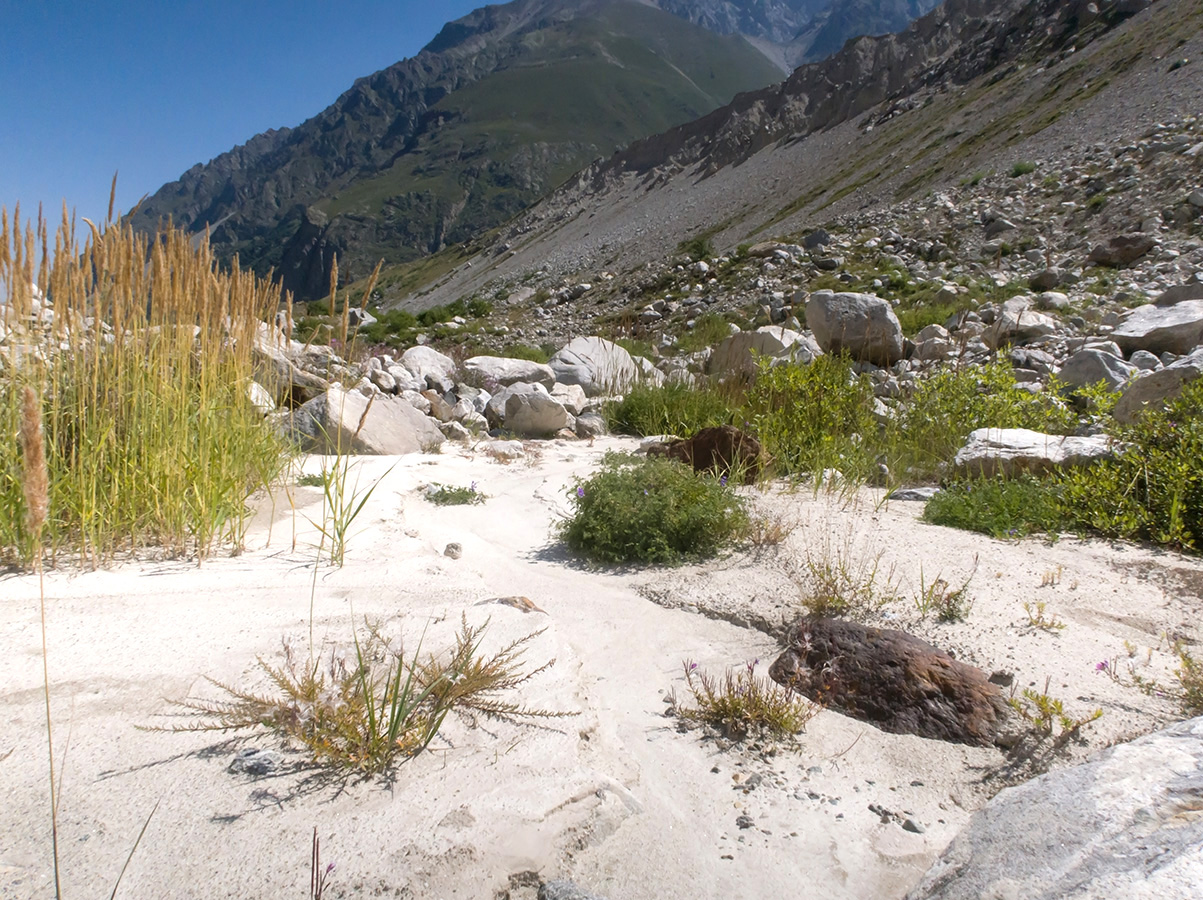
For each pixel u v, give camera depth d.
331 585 3.88
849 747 2.86
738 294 33.62
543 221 116.62
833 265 33.31
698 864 2.22
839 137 78.31
